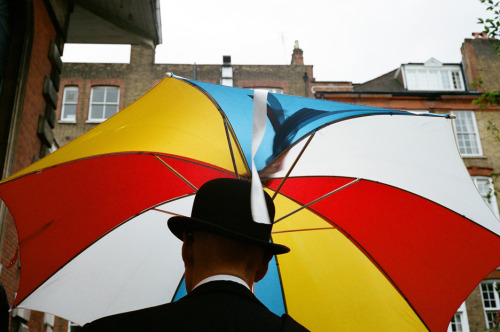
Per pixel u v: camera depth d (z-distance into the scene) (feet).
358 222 8.75
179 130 7.99
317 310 8.73
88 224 8.57
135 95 78.74
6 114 23.59
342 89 77.97
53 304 8.29
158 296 8.83
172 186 8.95
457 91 75.61
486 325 60.75
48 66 28.32
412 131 8.11
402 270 8.61
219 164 8.42
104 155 7.97
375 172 8.20
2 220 22.90
